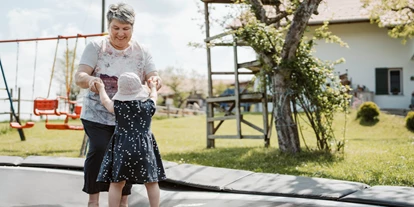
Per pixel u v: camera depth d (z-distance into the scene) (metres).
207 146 8.55
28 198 3.88
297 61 6.35
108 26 3.07
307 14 6.14
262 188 3.66
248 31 6.44
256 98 8.05
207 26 8.45
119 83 2.94
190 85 37.66
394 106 17.53
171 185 4.40
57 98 6.80
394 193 3.22
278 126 6.52
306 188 3.52
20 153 7.14
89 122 3.10
